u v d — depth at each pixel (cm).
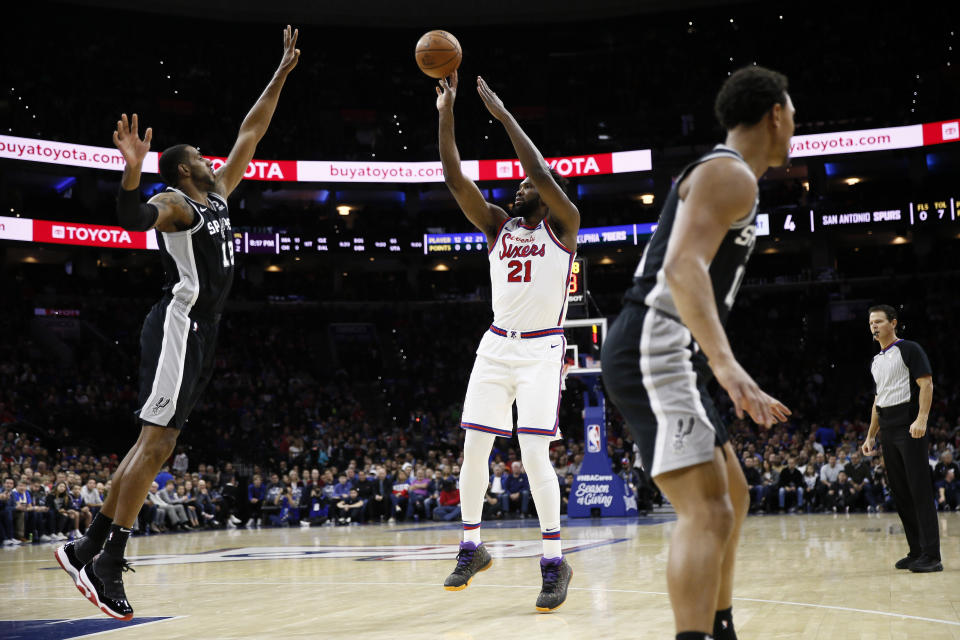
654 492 1992
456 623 428
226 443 2319
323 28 3098
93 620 469
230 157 480
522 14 3052
